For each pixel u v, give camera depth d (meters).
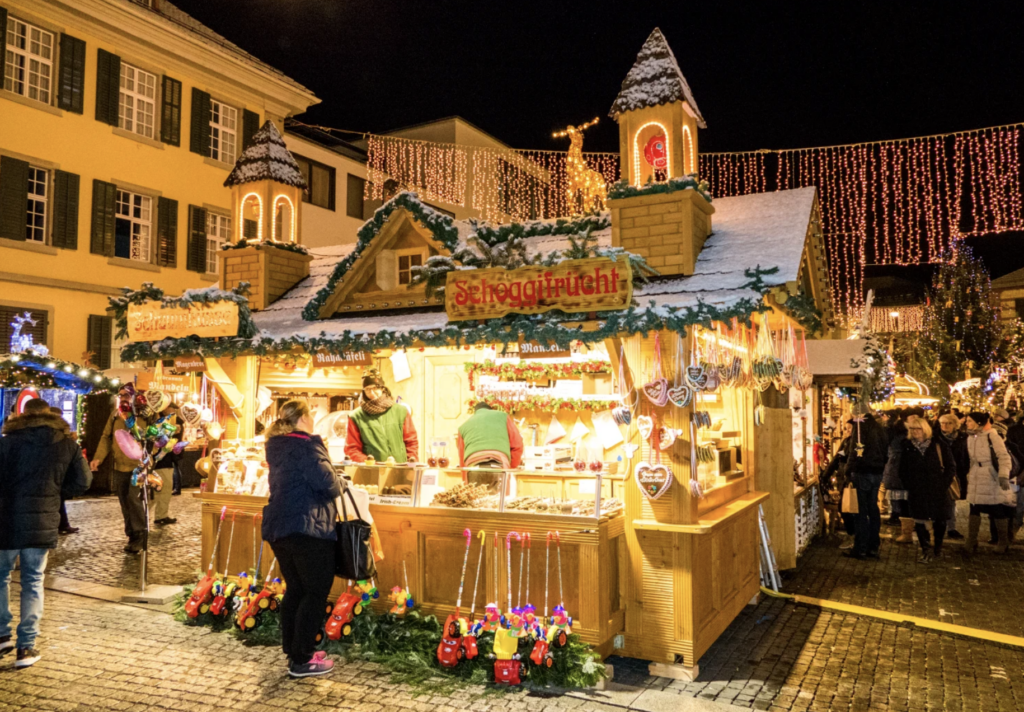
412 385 7.54
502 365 7.21
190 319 6.91
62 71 16.31
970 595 7.17
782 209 6.37
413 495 5.80
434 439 7.04
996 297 29.34
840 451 10.17
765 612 6.42
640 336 5.17
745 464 7.22
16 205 15.47
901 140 10.05
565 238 6.89
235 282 8.10
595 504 5.07
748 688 4.75
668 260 5.62
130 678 4.83
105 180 17.17
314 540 4.86
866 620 6.23
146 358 7.24
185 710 4.34
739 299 4.73
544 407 6.93
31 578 5.07
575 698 4.56
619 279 4.99
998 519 9.34
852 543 9.81
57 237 16.20
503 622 4.88
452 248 6.38
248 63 20.28
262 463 6.70
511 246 5.56
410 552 5.71
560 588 5.12
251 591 5.99
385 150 24.14
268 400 7.66
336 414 7.65
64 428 5.33
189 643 5.52
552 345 5.26
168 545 9.21
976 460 9.16
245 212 9.48
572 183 8.47
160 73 18.48
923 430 8.78
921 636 5.82
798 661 5.25
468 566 5.52
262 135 8.49
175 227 18.69
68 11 16.39
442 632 5.25
